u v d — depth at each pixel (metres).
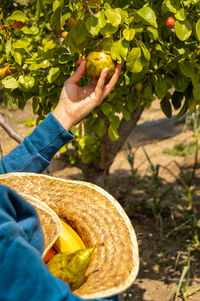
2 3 3.11
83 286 1.05
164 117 9.77
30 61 2.46
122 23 1.74
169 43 2.09
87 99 1.57
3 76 2.39
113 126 2.38
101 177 3.90
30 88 2.25
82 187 1.35
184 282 4.06
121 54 1.66
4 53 2.45
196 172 6.83
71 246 1.22
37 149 1.53
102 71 1.52
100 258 1.14
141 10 1.73
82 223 1.26
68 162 4.09
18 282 0.78
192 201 5.78
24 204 0.90
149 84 2.27
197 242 4.69
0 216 0.83
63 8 1.91
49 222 1.12
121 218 1.23
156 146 8.47
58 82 2.30
